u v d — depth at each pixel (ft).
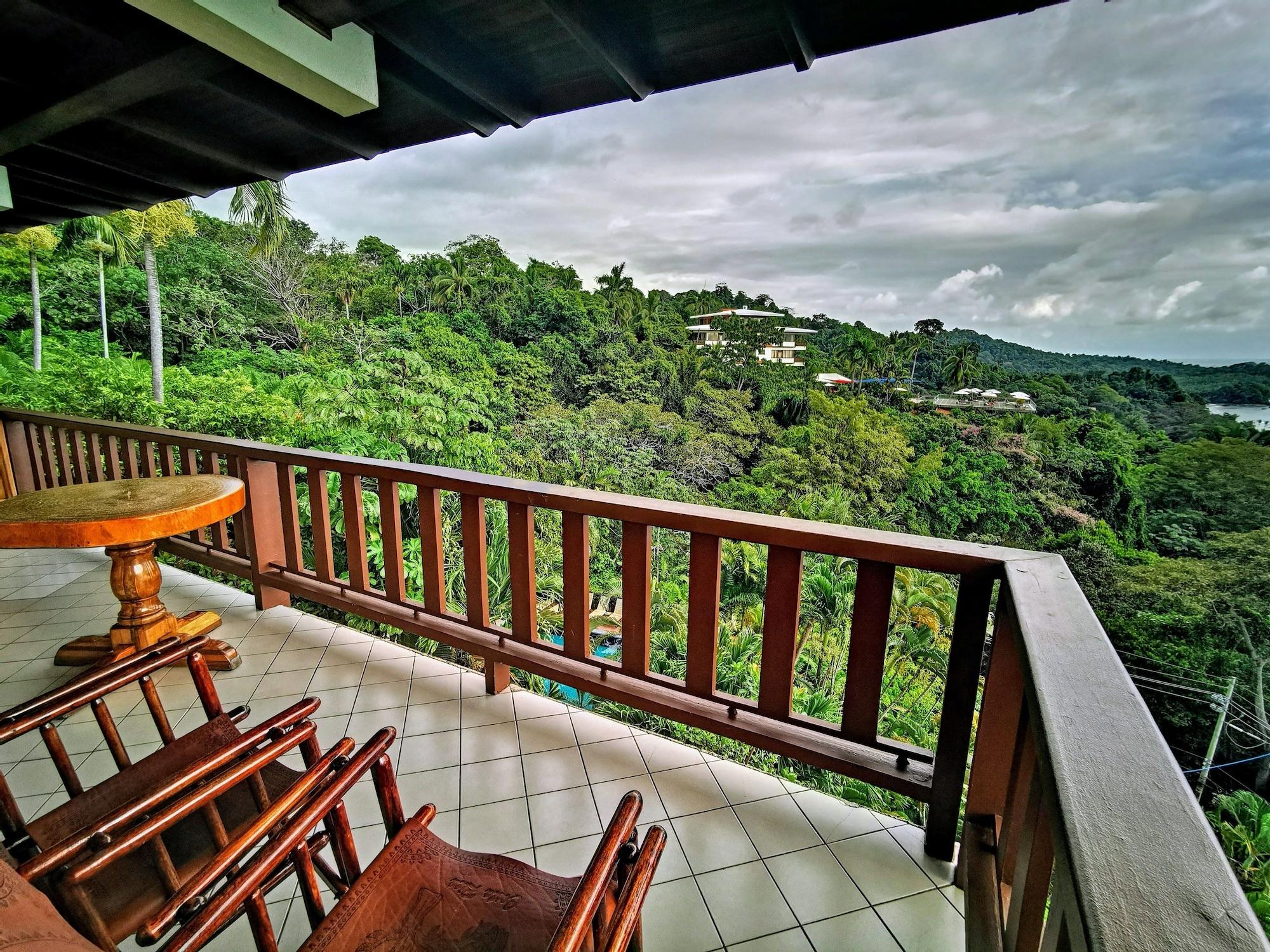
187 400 36.11
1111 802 1.59
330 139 6.68
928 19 4.37
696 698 5.76
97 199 10.10
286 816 3.04
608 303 107.45
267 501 9.37
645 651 5.98
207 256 60.23
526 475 56.24
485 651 6.93
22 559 11.78
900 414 89.15
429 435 37.04
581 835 5.02
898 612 23.34
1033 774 2.66
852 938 4.11
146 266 45.06
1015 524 70.28
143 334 57.57
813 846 4.92
